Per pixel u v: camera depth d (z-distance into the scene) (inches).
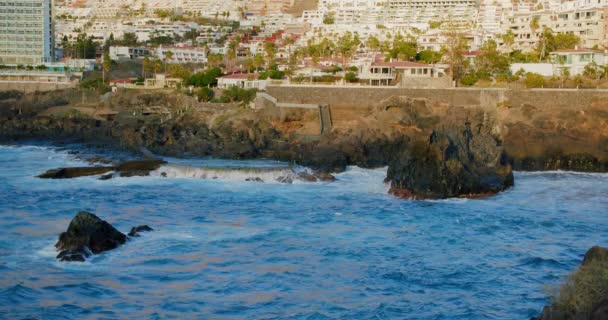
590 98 5772.6
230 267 3006.9
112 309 2556.6
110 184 4626.0
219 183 4709.6
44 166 5231.3
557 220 3799.2
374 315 2527.1
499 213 3937.0
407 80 6747.1
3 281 2780.5
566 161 5226.4
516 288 2787.9
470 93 6063.0
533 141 5295.3
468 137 4660.4
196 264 3034.0
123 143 5940.0
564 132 5315.0
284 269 2997.0
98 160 5344.5
